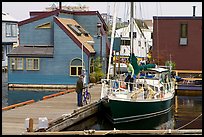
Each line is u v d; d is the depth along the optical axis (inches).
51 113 703.7
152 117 781.3
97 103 822.5
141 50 1827.0
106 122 800.3
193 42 1398.9
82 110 748.0
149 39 2320.4
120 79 874.8
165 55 1408.7
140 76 893.8
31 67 1234.6
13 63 1240.8
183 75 1401.3
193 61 1398.9
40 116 673.6
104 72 1318.9
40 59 1230.3
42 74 1231.5
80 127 737.6
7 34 1706.4
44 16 1285.7
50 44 1279.5
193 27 1396.4
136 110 740.7
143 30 2247.8
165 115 842.8
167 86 924.0
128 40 1614.2
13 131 559.2
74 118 703.7
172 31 1406.3
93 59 1259.2
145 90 776.3
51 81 1226.6
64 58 1218.6
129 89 750.5
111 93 759.1
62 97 901.2
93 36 1346.0
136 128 751.7
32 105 787.4
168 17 1402.6
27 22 1298.0
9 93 1129.4
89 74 1200.8
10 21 1723.7
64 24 1248.2
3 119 643.5
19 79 1242.0
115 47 914.7
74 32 1258.6
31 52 1237.1
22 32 1304.1
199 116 861.8
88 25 1389.0
